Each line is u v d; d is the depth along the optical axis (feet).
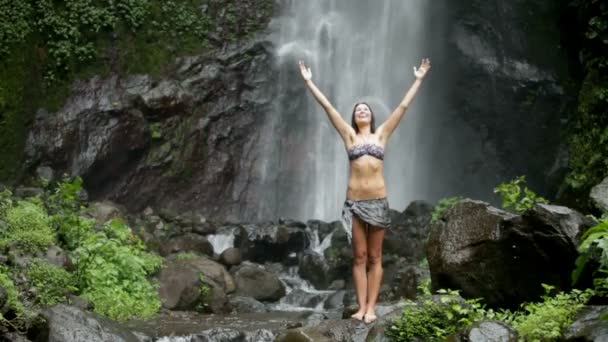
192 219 48.62
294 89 62.64
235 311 35.81
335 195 61.82
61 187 36.99
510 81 63.05
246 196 58.49
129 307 29.81
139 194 53.72
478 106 63.98
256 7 63.52
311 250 46.55
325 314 33.60
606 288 19.02
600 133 40.37
